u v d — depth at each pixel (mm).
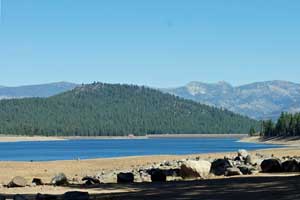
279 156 81750
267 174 47969
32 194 36281
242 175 47875
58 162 77062
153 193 35000
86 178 49500
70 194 32094
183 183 42188
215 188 36938
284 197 30125
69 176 56062
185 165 47844
